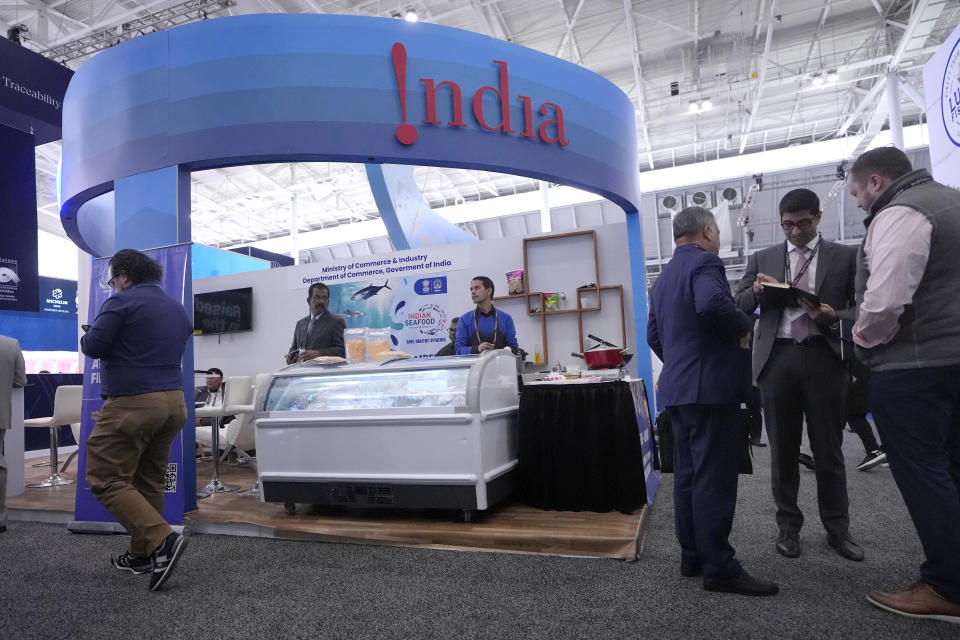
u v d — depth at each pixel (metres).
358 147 3.91
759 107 11.52
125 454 2.37
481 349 3.63
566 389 3.10
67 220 5.20
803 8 8.46
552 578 2.22
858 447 5.02
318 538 2.88
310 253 17.72
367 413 3.00
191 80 3.75
